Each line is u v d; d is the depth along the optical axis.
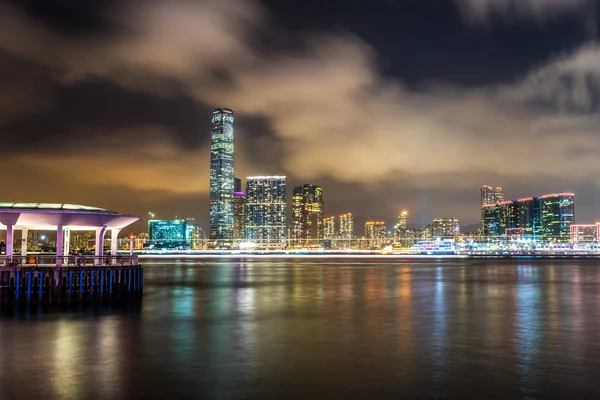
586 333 44.78
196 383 29.95
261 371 32.41
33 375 31.34
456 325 49.12
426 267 194.25
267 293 81.56
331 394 28.14
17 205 61.56
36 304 58.22
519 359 35.22
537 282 108.00
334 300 70.88
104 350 37.91
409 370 32.53
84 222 62.59
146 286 95.75
